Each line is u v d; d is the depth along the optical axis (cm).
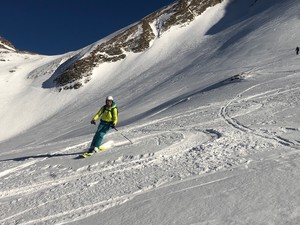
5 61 10912
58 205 524
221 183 506
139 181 584
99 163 769
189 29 8825
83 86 7438
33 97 7581
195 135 949
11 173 822
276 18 6153
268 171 527
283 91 1703
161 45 8344
